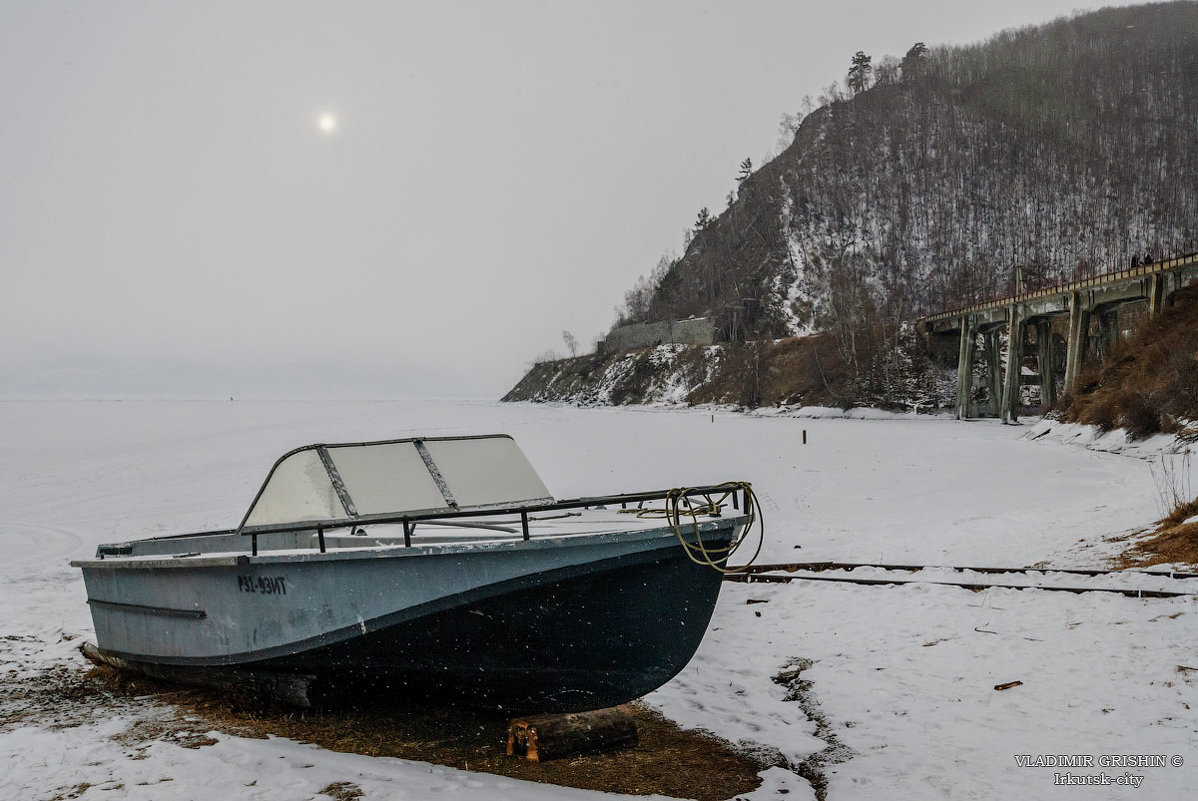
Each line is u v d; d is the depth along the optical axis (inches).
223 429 2888.8
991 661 314.5
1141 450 1268.5
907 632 362.9
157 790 219.1
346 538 303.1
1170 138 5954.7
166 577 311.3
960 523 687.1
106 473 1432.1
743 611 417.7
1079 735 240.7
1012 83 6865.2
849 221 5511.8
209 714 292.0
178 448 1989.4
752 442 1811.0
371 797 213.6
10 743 257.9
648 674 256.8
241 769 233.6
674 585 249.0
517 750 252.1
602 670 255.0
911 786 218.5
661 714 286.0
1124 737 235.6
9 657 383.9
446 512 250.5
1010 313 2711.6
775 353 4082.2
